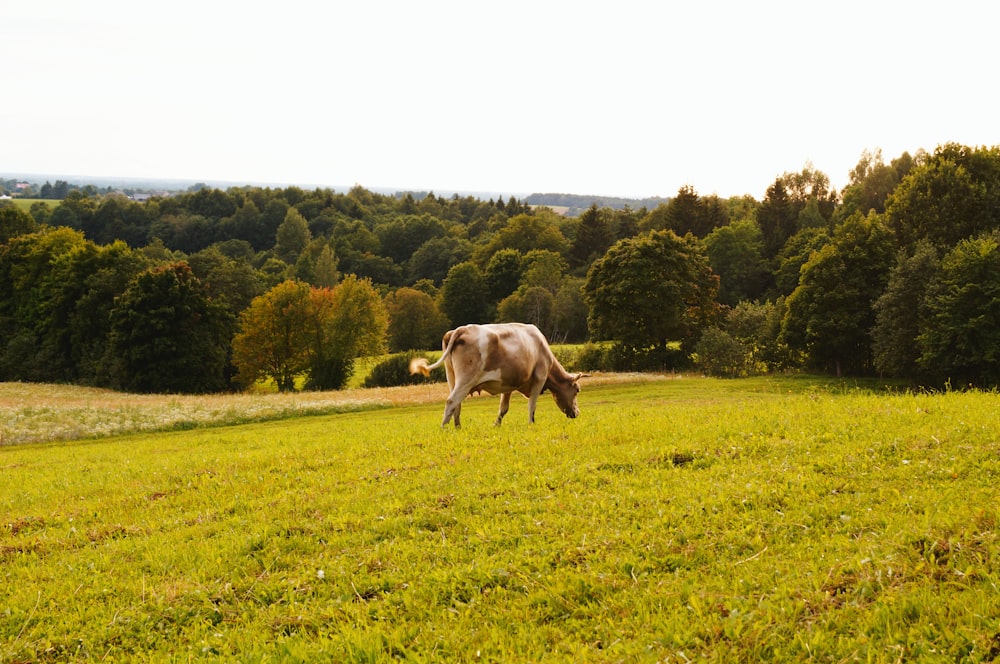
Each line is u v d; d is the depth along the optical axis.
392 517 8.18
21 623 6.52
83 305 67.38
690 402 32.53
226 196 181.00
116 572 7.60
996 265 40.22
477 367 14.84
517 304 100.50
